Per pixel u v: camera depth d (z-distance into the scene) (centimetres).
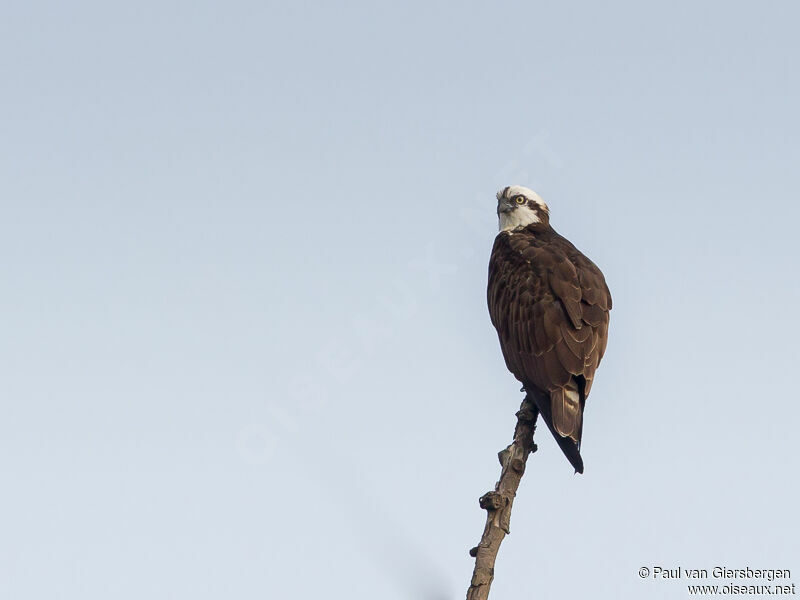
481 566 845
